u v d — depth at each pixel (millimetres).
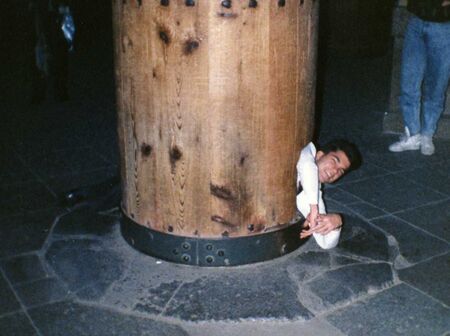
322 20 9414
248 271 3250
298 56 3020
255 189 3129
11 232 3814
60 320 2902
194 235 3203
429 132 5320
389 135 5938
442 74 5051
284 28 2893
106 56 10617
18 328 2844
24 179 4750
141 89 3031
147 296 3053
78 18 11969
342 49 9672
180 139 3006
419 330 2867
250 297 3035
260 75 2900
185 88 2898
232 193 3088
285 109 3055
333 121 6441
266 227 3256
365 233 3742
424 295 3154
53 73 7055
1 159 5199
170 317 2904
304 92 3150
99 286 3148
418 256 3570
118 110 3295
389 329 2873
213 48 2805
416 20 5039
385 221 4027
